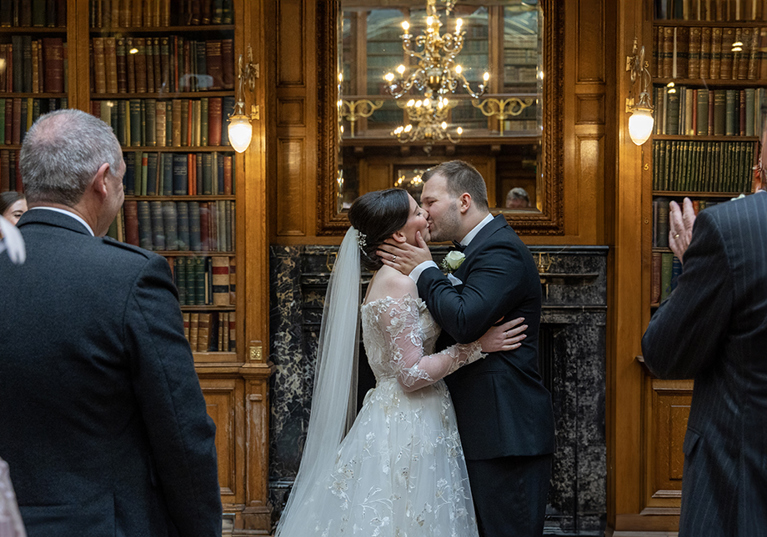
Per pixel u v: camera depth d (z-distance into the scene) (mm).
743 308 1389
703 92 3441
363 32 3854
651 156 3402
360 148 3852
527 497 2135
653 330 1555
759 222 1396
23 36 3557
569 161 3643
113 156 1376
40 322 1184
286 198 3727
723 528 1398
